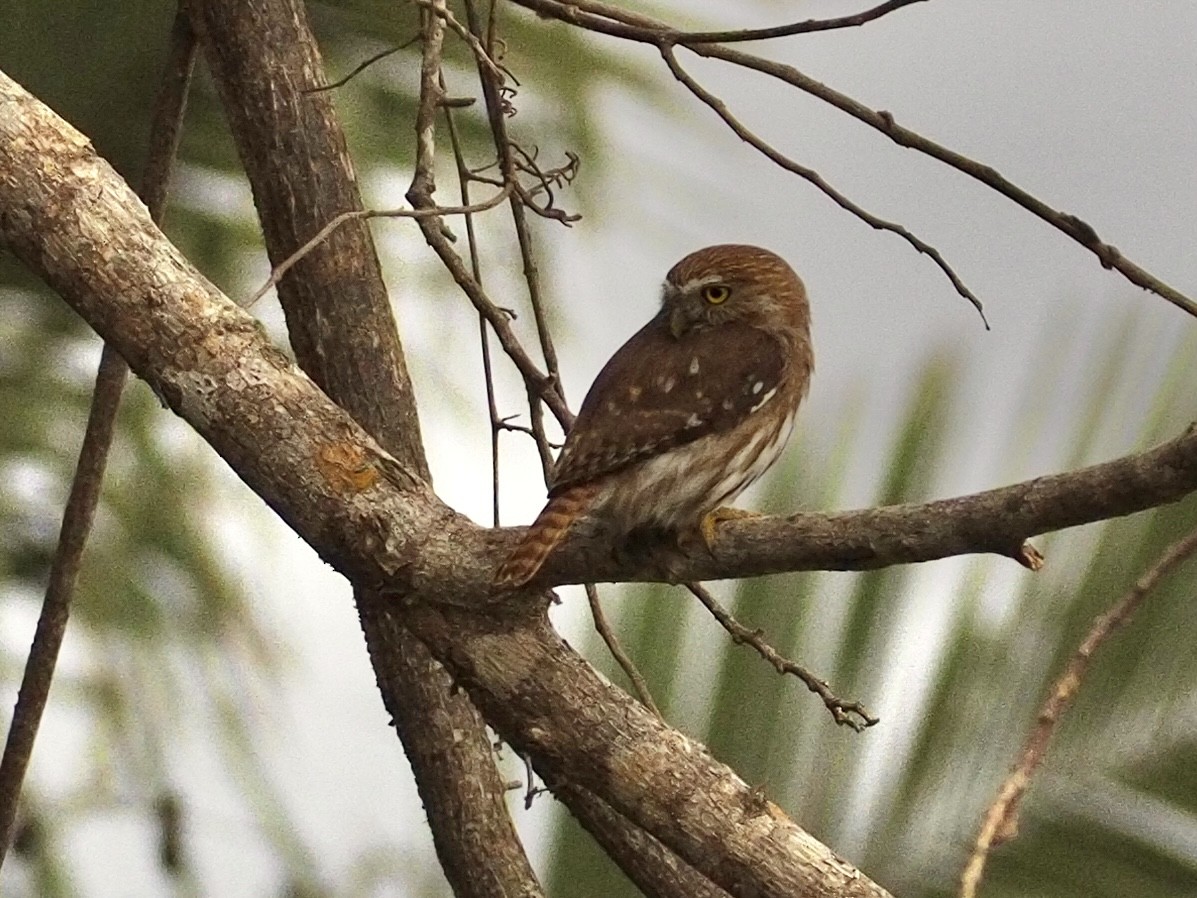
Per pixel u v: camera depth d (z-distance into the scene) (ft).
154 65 35.94
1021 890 26.58
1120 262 22.29
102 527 39.55
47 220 23.79
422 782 30.40
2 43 35.22
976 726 27.48
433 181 25.73
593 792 24.50
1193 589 27.63
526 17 38.70
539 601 24.41
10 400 38.45
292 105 29.04
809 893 23.35
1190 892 26.45
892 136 23.73
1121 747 27.20
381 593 24.38
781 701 28.12
